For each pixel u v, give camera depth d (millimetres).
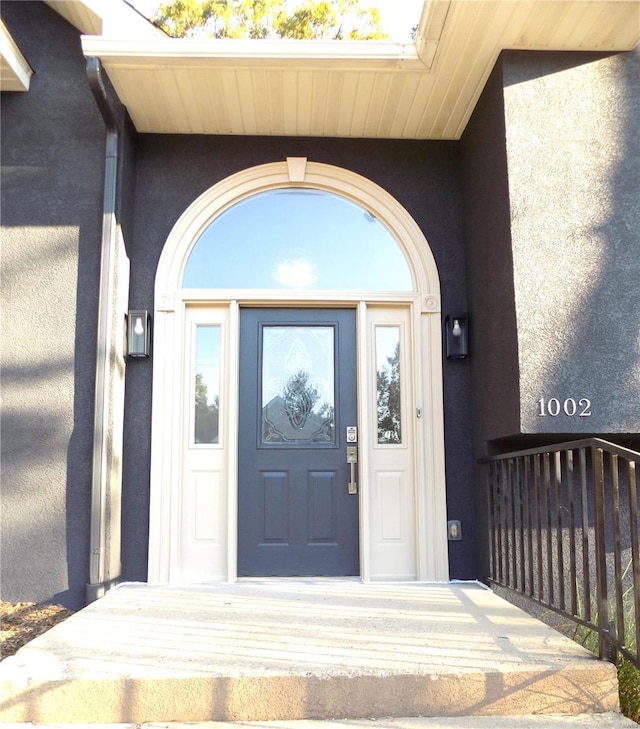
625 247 3488
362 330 4289
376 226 4496
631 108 3602
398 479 4234
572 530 2752
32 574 3670
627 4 3195
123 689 2246
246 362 4309
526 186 3512
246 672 2281
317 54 3555
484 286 3926
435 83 3826
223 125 4297
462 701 2279
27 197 3979
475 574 4086
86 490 3744
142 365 4168
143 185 4352
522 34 3447
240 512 4168
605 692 2328
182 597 3488
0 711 2225
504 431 3561
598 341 3404
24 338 3863
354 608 3219
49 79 4090
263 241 4434
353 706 2264
